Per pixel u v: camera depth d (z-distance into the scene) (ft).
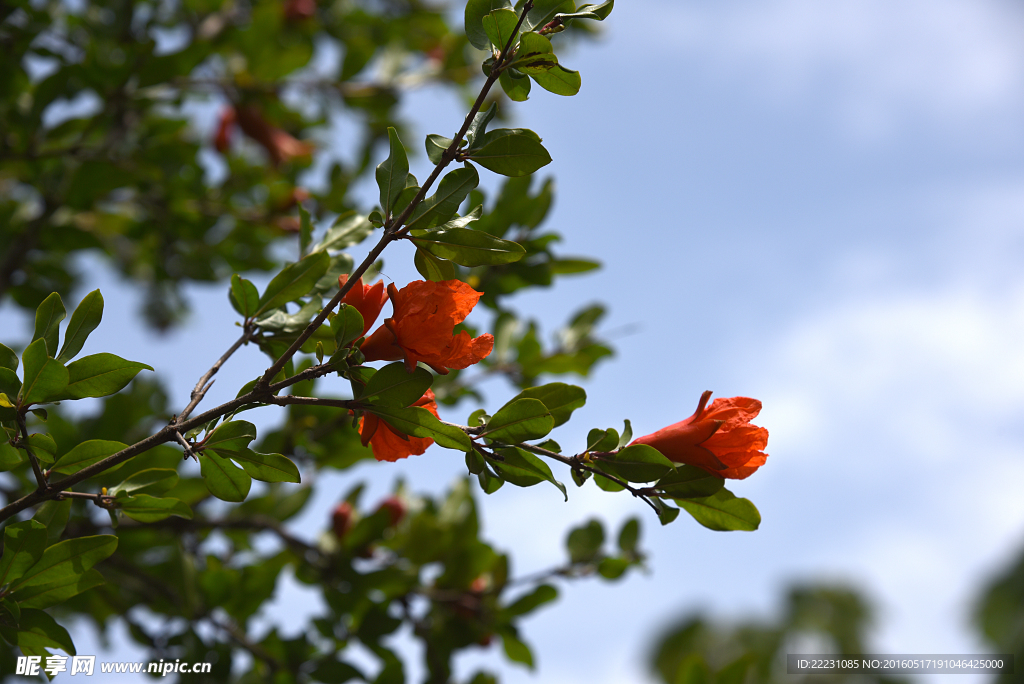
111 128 4.12
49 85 3.54
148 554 3.84
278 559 3.65
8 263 3.73
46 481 2.35
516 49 2.26
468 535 3.67
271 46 4.54
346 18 5.48
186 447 2.33
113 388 2.36
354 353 2.31
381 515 3.57
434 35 5.76
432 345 2.29
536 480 2.35
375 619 3.45
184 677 3.20
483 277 3.04
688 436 2.33
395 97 5.13
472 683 3.39
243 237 4.72
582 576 3.36
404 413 2.31
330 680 3.35
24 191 4.75
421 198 2.30
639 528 3.38
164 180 4.40
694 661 3.33
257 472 2.39
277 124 5.10
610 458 2.32
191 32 4.67
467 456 2.33
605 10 2.28
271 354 2.57
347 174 4.70
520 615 3.47
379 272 2.51
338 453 3.61
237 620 3.41
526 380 3.40
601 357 3.44
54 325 2.36
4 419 2.33
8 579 2.37
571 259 3.06
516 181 3.03
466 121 2.29
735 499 2.36
